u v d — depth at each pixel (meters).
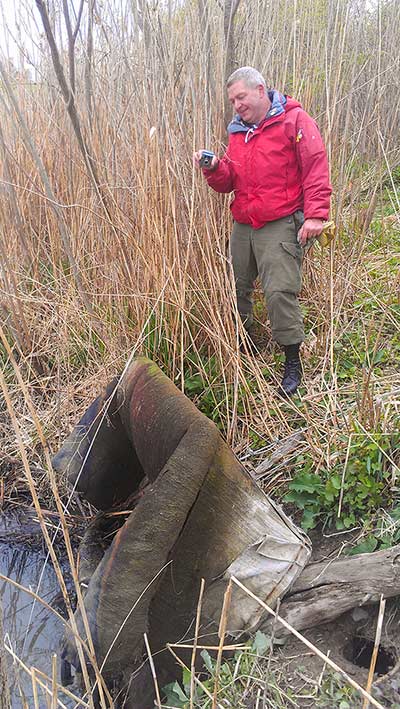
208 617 2.37
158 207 3.29
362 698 2.04
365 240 4.70
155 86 3.21
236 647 2.08
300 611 2.33
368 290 3.86
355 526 2.69
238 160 3.24
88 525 3.26
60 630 2.89
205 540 2.36
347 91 4.31
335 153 4.32
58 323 3.98
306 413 3.17
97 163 3.39
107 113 3.46
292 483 2.88
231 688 2.16
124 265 3.48
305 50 4.01
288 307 3.33
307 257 4.08
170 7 3.23
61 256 4.32
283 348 3.63
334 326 3.81
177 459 2.28
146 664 2.40
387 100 4.71
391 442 2.84
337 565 2.37
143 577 2.27
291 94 3.99
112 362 3.47
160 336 3.42
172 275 3.25
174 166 3.24
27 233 4.27
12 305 3.85
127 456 3.13
